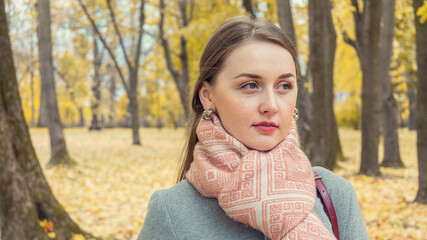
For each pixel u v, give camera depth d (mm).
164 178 8859
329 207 1129
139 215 5594
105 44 16516
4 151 3582
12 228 3506
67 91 30938
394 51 13047
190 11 14766
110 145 17812
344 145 18203
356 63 19219
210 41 1147
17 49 16531
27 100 29047
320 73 7590
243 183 987
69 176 8953
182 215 1101
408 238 4430
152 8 17188
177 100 32906
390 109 10859
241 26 1085
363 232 1152
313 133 7707
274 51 1050
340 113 31500
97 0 16141
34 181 3914
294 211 950
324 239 944
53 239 3852
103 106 36438
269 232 953
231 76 1061
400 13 11367
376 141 8867
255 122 1045
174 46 16469
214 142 1084
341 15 9953
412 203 5996
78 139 22203
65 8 16250
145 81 31203
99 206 6086
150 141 20906
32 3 10984
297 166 1039
